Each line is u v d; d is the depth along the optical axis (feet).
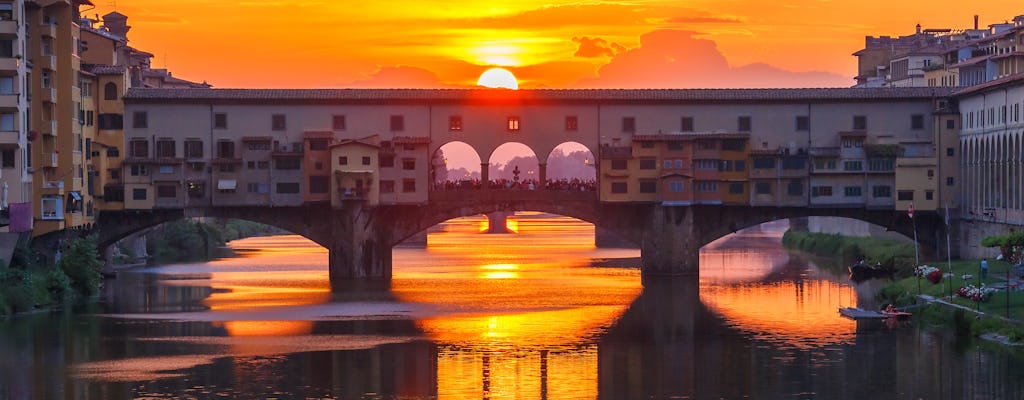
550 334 450.71
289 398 357.00
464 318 487.20
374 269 620.08
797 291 564.30
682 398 357.61
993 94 570.05
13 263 516.32
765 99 614.75
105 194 608.19
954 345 416.26
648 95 617.62
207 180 610.65
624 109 618.44
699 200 618.44
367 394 361.92
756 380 376.48
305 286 589.32
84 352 414.82
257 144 611.06
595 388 369.30
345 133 613.52
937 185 614.34
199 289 577.02
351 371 389.19
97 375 382.22
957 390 360.07
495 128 618.44
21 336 443.32
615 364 399.65
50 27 542.16
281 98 609.83
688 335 446.19
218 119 611.88
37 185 538.47
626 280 619.26
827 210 617.21
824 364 394.11
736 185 617.62
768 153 614.34
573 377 382.22
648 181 615.16
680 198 615.16
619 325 469.98
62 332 450.71
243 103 611.06
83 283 549.13
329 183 609.42
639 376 383.45
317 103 611.88
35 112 538.47
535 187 635.25
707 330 455.63
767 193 617.62
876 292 558.15
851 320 472.03
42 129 540.11
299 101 611.06
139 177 608.60
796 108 617.62
